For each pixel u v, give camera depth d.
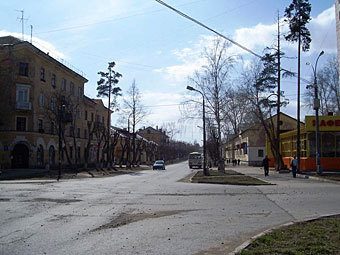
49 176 33.41
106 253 6.52
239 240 7.55
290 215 10.52
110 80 55.16
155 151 108.81
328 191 17.55
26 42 42.94
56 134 48.69
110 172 45.44
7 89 42.19
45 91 47.12
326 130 31.34
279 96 37.38
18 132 42.19
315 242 6.75
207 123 40.72
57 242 7.38
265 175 30.23
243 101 38.75
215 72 37.69
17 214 10.76
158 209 11.82
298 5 31.03
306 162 32.28
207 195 16.06
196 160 66.19
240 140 71.69
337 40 40.66
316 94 28.09
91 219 9.98
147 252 6.59
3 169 40.41
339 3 39.97
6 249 6.83
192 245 7.13
